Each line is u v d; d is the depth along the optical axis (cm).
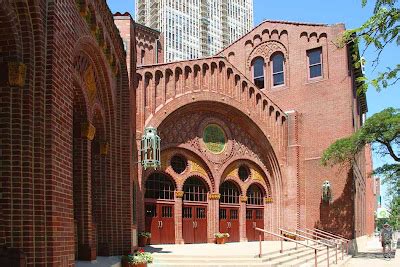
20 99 824
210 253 1944
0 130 812
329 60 3262
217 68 2872
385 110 2686
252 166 3122
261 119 3086
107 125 1549
